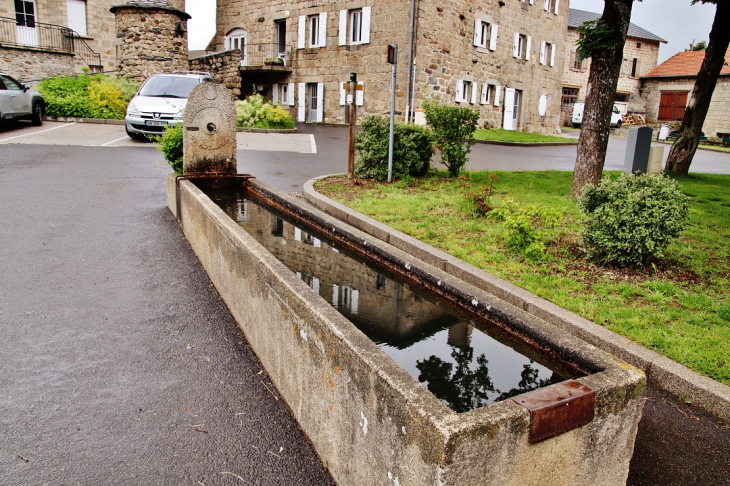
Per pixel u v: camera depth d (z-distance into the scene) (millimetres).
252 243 3717
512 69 27094
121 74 21438
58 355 3604
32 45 23453
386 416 1995
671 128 34250
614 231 5242
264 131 17891
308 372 2697
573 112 36500
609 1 7734
